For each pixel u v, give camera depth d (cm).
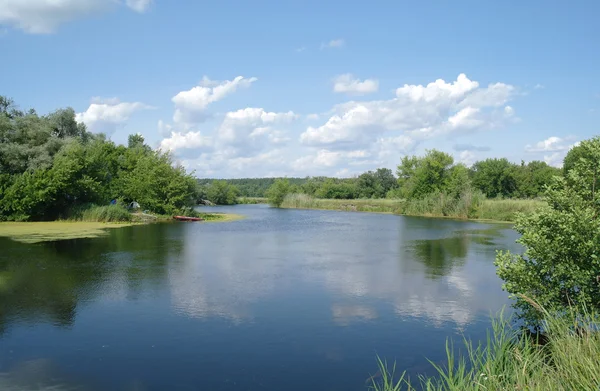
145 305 1116
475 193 4697
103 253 1917
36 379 709
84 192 3609
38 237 2419
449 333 918
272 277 1463
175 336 900
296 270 1588
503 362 651
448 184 5112
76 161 3497
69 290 1260
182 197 4181
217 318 1016
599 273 762
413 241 2488
